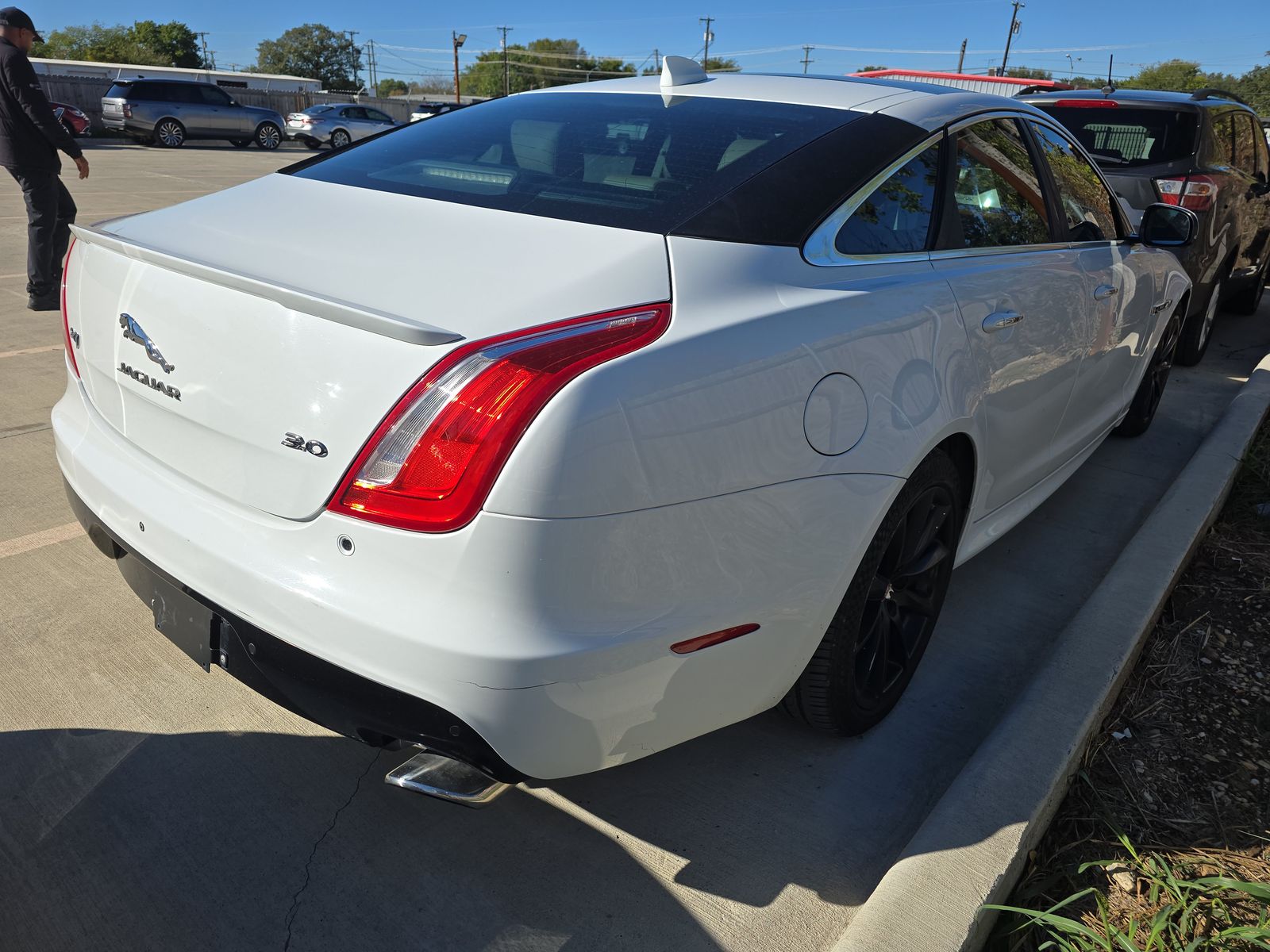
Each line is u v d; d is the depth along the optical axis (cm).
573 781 221
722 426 170
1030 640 290
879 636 231
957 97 267
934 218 242
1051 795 205
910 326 213
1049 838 210
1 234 895
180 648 192
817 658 210
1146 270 368
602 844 203
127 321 193
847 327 197
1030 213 288
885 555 225
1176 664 276
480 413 150
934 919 173
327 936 179
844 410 192
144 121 2438
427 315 161
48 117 586
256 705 241
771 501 179
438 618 154
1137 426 462
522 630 154
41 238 612
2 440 395
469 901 188
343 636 159
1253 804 222
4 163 593
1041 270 275
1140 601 278
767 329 181
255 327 168
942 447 235
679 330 169
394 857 197
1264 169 713
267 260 183
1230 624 299
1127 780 228
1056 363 286
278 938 178
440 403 152
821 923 187
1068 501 393
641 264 179
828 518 190
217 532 175
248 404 169
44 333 566
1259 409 453
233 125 2584
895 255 225
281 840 200
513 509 150
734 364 173
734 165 213
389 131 274
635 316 167
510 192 210
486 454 150
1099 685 239
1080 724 224
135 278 192
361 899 187
